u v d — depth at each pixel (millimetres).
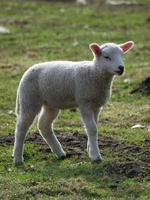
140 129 26219
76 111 29406
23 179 20812
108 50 21578
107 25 49719
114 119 28000
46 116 22625
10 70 37062
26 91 22109
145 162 21688
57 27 49031
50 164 22234
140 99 31141
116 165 21250
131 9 55688
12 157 22938
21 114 22250
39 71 22109
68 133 25484
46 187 19969
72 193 19719
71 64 22047
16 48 43000
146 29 48312
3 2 57406
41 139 24672
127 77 34562
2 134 25766
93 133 21672
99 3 58500
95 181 20453
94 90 21656
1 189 20031
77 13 53750
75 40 44906
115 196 19516
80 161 22266
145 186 19969
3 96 32031
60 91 21859
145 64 37469
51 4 57688
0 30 47156
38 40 45094
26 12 54406
